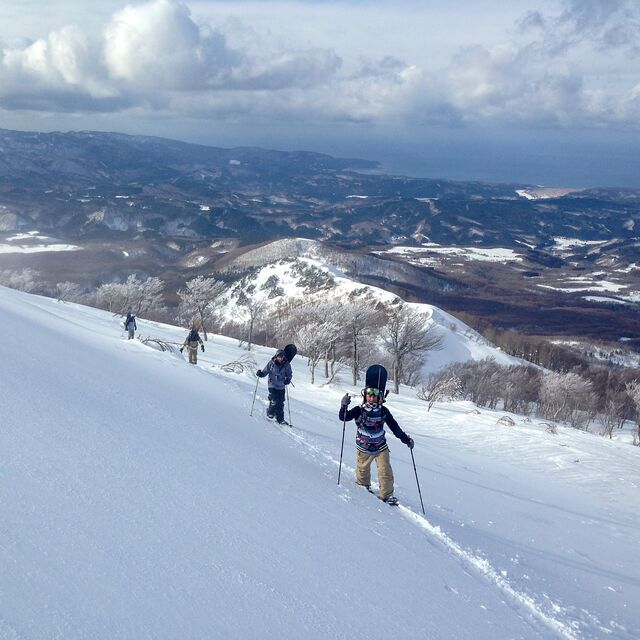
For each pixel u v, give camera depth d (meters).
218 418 9.36
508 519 8.73
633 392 54.25
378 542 5.57
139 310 64.88
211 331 65.56
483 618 4.61
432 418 24.28
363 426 7.71
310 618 3.63
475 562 5.99
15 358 8.39
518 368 62.84
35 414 5.96
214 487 5.46
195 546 4.06
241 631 3.21
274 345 57.09
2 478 4.14
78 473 4.71
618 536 9.56
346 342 48.25
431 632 4.02
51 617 2.75
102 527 3.87
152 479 5.12
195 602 3.34
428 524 6.84
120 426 6.57
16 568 3.06
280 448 8.82
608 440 24.77
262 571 4.04
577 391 54.47
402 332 49.34
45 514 3.79
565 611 5.30
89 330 19.42
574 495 13.20
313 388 31.78
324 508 6.09
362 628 3.73
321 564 4.52
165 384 11.14
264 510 5.31
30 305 21.11
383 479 7.52
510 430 22.53
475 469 13.42
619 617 5.57
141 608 3.09
